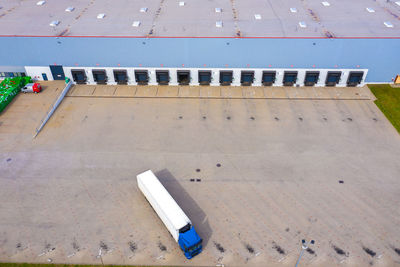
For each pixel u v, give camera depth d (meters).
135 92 52.06
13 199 35.50
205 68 51.91
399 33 50.03
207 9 57.59
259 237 31.98
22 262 29.94
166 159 40.34
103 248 31.03
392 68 51.59
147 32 50.41
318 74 51.75
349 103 49.91
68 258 30.23
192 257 30.28
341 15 55.78
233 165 39.59
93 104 49.56
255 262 29.98
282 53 50.06
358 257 30.31
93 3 60.34
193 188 36.69
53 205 34.94
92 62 51.75
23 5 60.03
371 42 48.69
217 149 41.84
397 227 32.84
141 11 57.16
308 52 49.94
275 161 40.16
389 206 34.81
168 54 50.50
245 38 48.50
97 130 44.81
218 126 45.50
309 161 40.12
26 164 39.66
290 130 44.88
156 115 47.41
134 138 43.50
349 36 49.03
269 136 43.84
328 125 45.75
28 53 51.12
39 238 31.88
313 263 29.89
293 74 51.69
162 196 32.12
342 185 37.12
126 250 30.88
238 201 35.34
